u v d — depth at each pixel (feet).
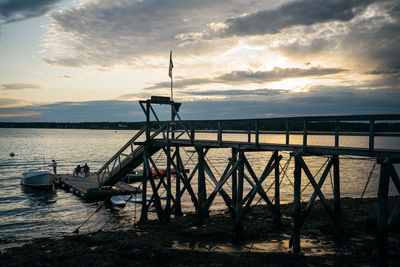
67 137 640.58
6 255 43.09
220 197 92.17
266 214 63.62
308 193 99.91
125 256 39.34
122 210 79.61
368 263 32.91
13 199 93.71
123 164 73.72
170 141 58.59
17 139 526.57
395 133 29.30
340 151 33.53
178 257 38.17
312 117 36.17
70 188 104.22
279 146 39.88
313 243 42.70
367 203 69.36
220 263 35.40
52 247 46.34
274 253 37.86
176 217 62.44
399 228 43.60
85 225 67.67
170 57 67.26
